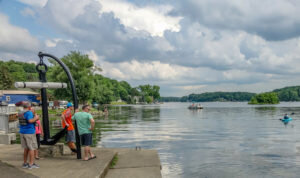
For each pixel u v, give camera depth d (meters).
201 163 11.61
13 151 10.45
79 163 8.34
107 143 17.55
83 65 57.28
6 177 6.33
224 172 10.12
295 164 11.51
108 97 114.38
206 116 54.16
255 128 28.98
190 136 21.56
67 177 6.64
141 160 9.84
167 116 53.97
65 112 9.57
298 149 15.38
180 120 41.91
